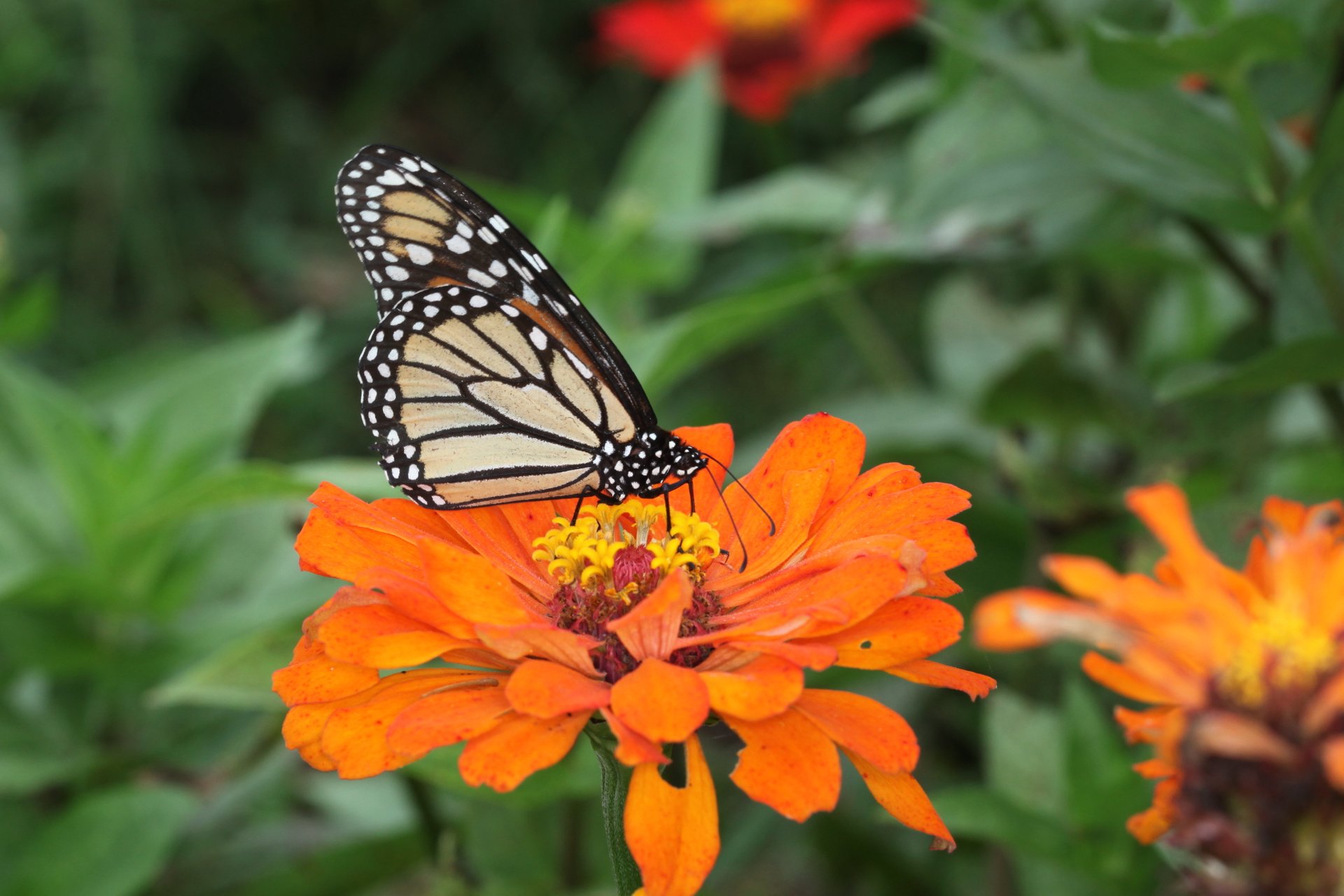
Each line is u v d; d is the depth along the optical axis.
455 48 1.08
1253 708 0.33
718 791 0.51
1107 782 0.42
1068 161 0.47
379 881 0.48
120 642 0.48
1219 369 0.43
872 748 0.36
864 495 0.39
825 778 0.36
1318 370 0.42
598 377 0.41
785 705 0.36
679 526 0.40
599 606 0.39
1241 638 0.34
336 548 0.38
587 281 0.50
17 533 0.49
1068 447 0.50
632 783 0.36
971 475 0.54
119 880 0.44
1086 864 0.42
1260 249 0.52
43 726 0.47
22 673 0.47
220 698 0.42
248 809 0.51
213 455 0.48
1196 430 0.49
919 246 0.47
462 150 1.08
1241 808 0.33
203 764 0.47
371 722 0.37
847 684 0.49
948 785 0.53
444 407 0.41
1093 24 0.41
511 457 0.41
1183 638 0.33
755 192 0.54
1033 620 0.33
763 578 0.39
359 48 1.08
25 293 0.55
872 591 0.36
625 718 0.36
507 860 0.46
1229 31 0.41
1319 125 0.45
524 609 0.37
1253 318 0.51
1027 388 0.49
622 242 0.52
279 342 0.50
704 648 0.38
